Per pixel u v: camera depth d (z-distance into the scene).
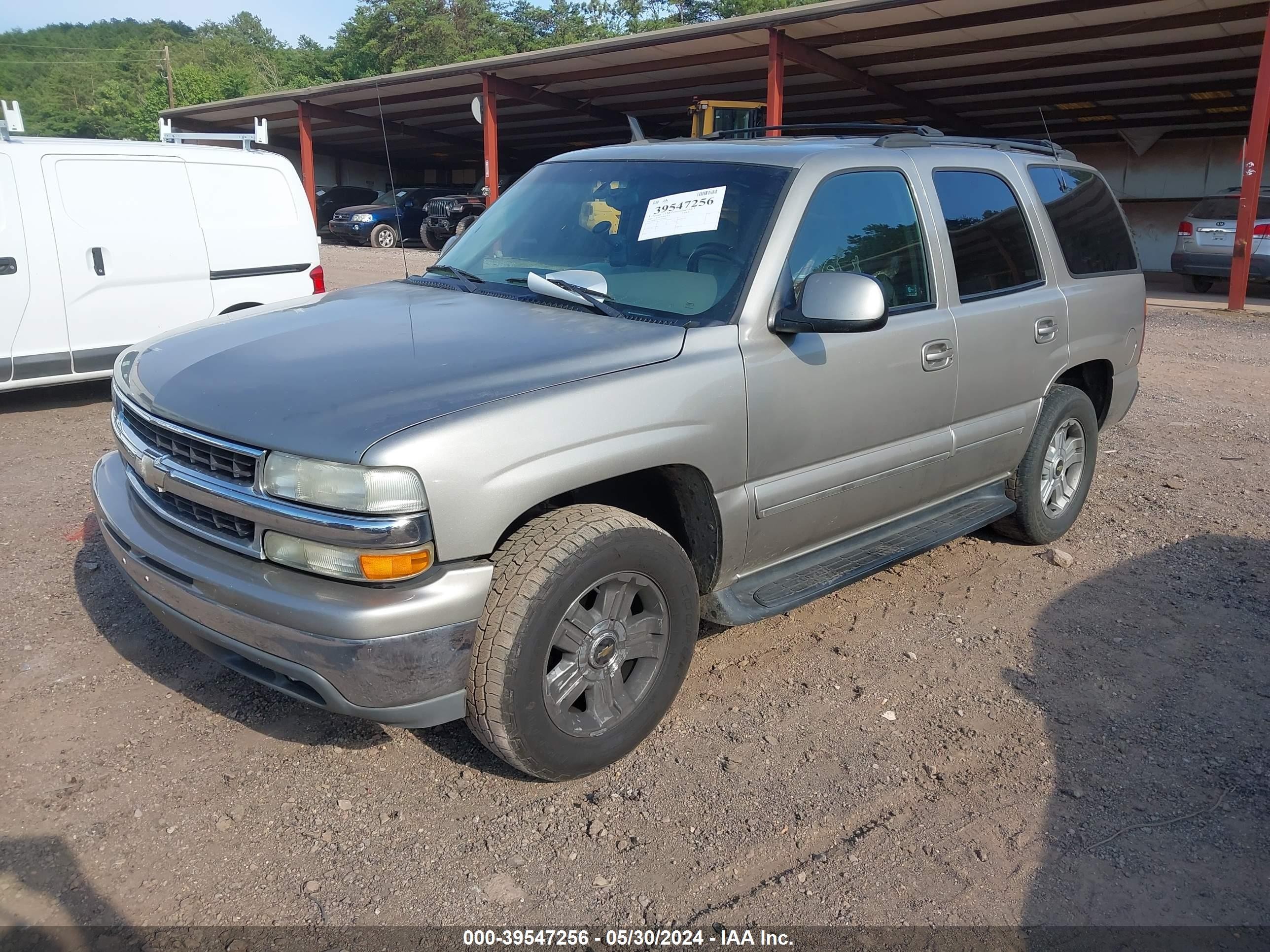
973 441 4.27
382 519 2.45
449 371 2.80
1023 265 4.57
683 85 23.59
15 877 2.55
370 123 30.00
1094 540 5.20
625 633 3.01
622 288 3.50
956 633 4.11
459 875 2.62
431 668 2.60
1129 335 5.30
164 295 7.76
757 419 3.25
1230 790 3.09
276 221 8.47
